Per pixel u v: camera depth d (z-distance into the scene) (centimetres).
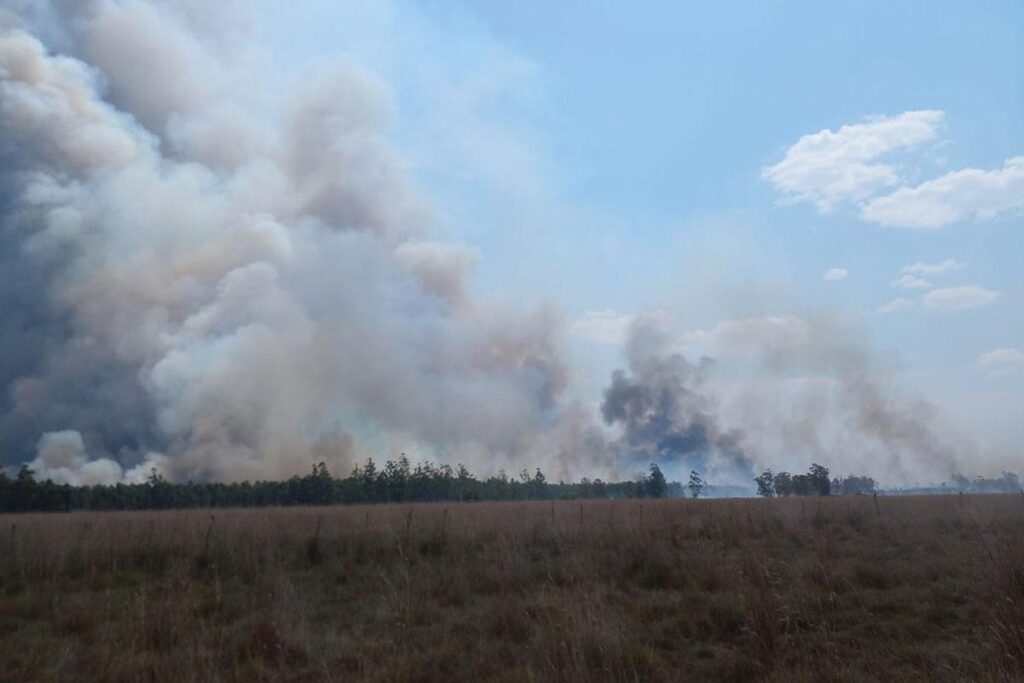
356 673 757
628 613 969
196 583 1235
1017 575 858
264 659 815
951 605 984
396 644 853
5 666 779
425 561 1465
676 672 744
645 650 788
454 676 749
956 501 2525
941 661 739
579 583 1145
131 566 1425
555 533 1630
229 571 1384
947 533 1712
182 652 781
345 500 7488
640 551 1365
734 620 911
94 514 2786
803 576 1124
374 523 1964
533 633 848
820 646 801
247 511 3100
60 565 1344
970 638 829
